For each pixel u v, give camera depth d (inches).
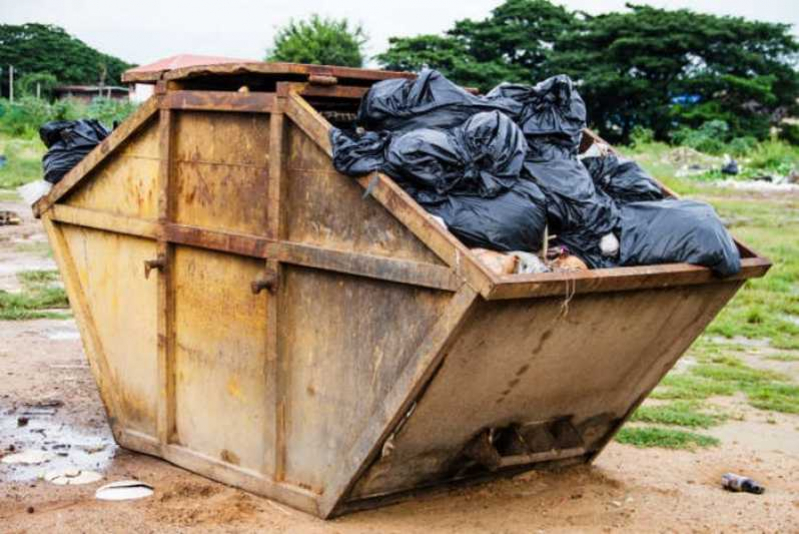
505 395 202.2
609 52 2463.1
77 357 365.4
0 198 904.3
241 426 221.6
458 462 216.1
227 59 326.3
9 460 248.5
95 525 203.3
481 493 227.3
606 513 220.4
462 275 173.3
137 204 239.5
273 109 205.3
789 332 464.1
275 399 211.6
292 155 205.0
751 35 2487.7
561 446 222.4
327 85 212.4
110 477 235.0
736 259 207.2
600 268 201.5
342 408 200.1
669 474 255.4
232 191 216.8
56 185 259.3
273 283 207.6
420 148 189.9
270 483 214.8
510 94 222.1
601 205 208.4
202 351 228.2
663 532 211.3
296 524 202.8
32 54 3560.5
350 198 194.9
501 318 181.0
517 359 194.1
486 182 193.9
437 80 214.5
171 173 228.8
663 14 2471.7
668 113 2372.0
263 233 211.0
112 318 252.4
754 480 254.7
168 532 199.9
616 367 219.1
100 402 307.4
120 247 246.5
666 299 207.8
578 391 218.4
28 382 329.4
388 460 199.5
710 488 245.8
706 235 203.6
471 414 201.0
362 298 194.4
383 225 189.0
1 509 213.8
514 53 2573.8
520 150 201.5
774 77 2460.6
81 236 258.4
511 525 208.5
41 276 522.0
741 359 410.9
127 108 1659.7
